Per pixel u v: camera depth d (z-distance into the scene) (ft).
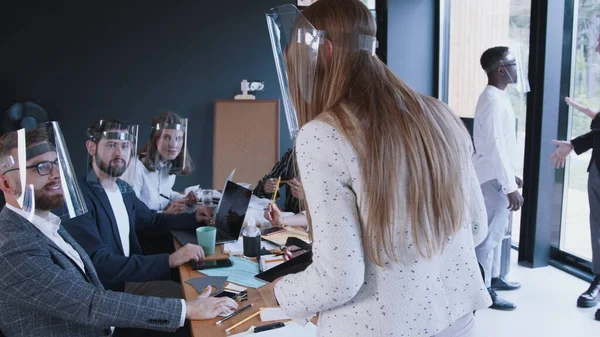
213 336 4.32
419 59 15.29
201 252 6.19
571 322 9.36
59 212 4.59
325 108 3.14
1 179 4.29
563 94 11.37
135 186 8.86
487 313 9.81
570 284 10.97
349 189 2.91
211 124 16.20
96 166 6.52
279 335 4.26
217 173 15.75
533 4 11.23
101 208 6.36
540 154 11.46
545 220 11.82
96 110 15.52
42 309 4.28
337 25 3.06
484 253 10.23
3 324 4.28
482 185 10.14
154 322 4.57
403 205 2.87
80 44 15.16
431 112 3.08
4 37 14.67
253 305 4.91
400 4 14.88
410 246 2.93
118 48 15.39
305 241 6.82
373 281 2.97
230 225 7.11
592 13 10.59
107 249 6.18
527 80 10.38
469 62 14.02
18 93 14.96
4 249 4.23
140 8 15.34
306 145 2.97
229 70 16.10
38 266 4.27
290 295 3.12
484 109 9.90
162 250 8.23
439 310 3.09
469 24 13.88
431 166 2.91
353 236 2.84
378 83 3.01
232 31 15.93
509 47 9.91
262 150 15.78
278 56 3.87
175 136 9.05
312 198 2.92
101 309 4.44
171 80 15.83
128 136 6.72
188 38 15.74
